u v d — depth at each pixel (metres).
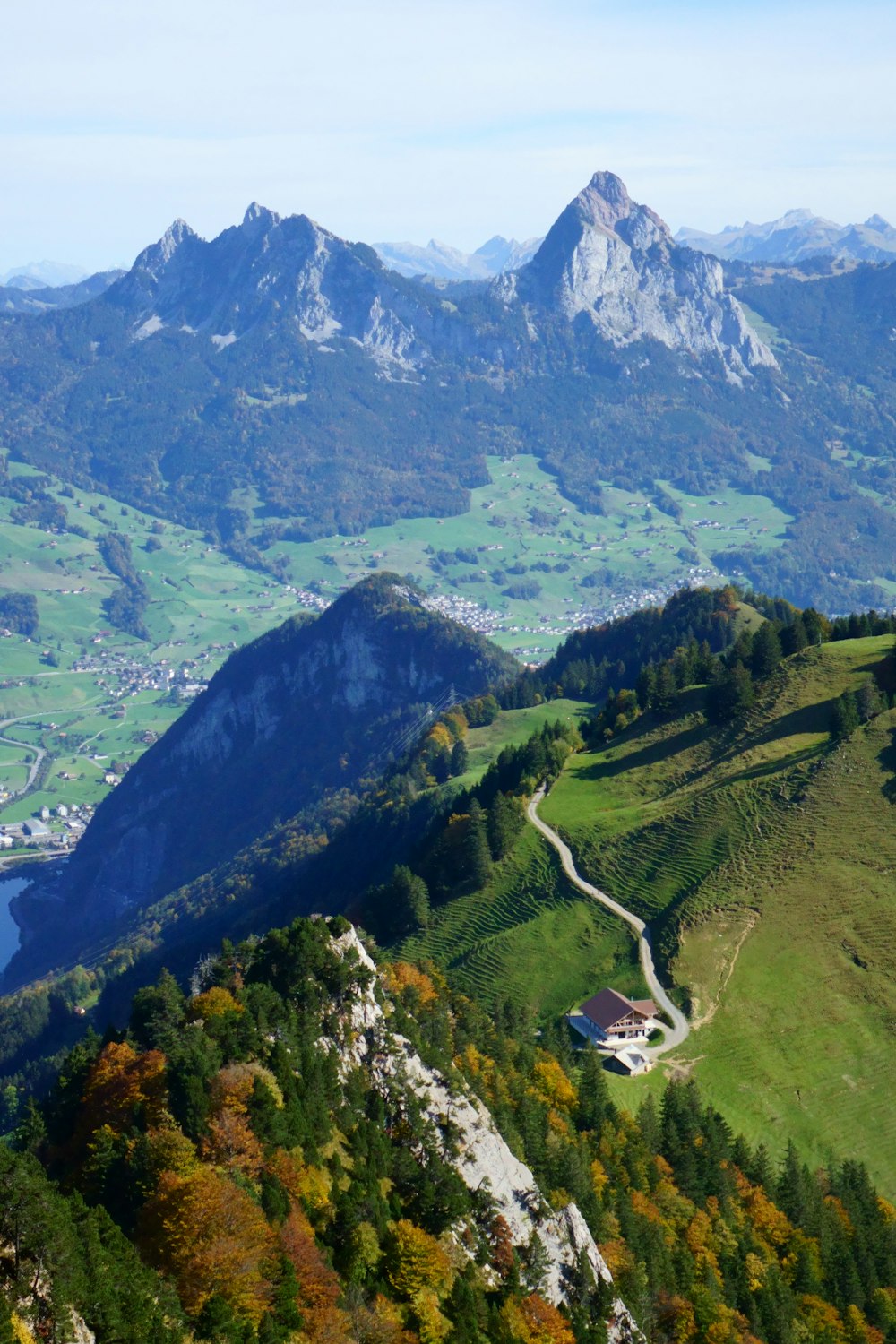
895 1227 140.25
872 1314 128.62
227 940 129.88
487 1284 98.94
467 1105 116.00
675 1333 112.69
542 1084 141.38
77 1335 70.12
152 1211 84.06
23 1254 71.94
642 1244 118.81
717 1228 129.00
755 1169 141.62
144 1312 74.31
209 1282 79.81
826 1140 154.38
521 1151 118.00
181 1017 110.69
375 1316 84.81
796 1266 129.62
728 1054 165.12
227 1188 84.81
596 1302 107.12
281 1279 82.19
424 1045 120.44
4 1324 65.75
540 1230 108.50
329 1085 105.88
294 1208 89.50
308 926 124.75
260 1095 95.06
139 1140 90.56
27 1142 103.06
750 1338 115.12
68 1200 79.94
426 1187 100.75
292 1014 110.94
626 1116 142.62
